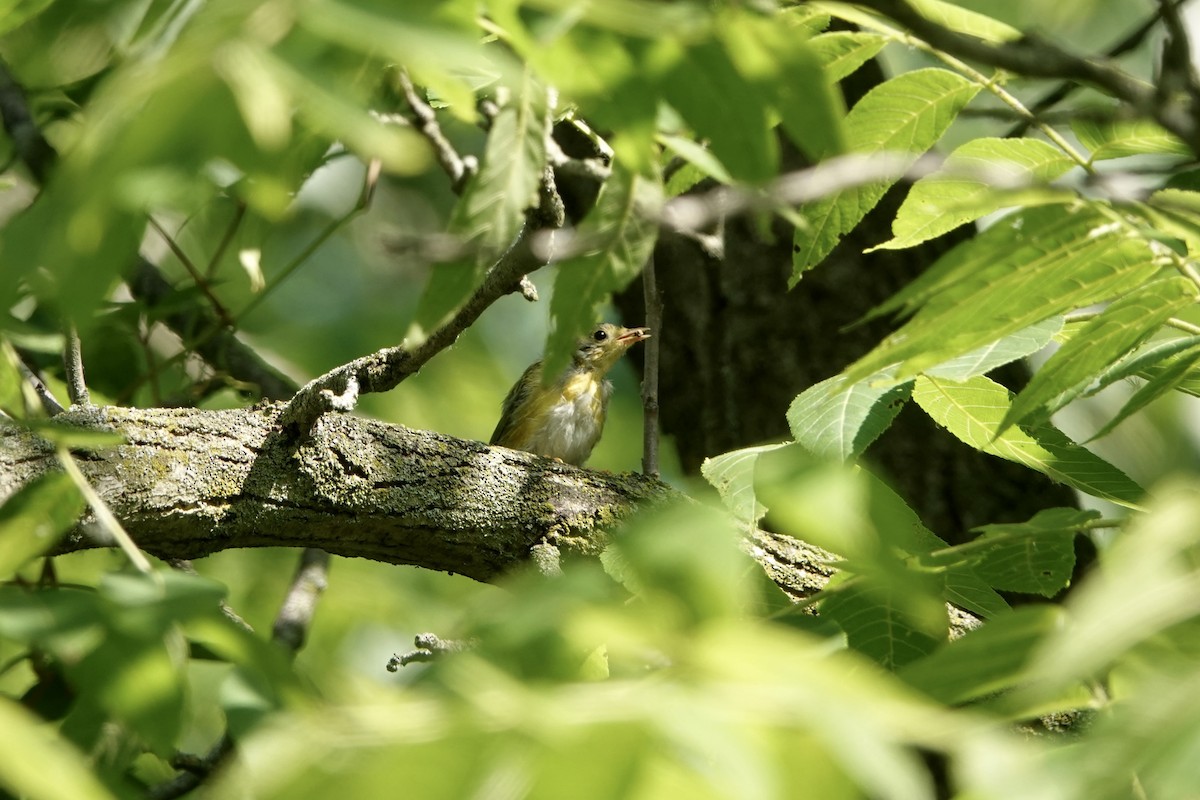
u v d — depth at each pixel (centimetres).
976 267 488
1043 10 1515
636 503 855
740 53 387
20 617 394
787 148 1142
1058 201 482
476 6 382
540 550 826
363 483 796
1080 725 708
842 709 299
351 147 337
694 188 954
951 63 654
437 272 446
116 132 317
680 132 504
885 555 362
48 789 302
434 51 323
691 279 1219
